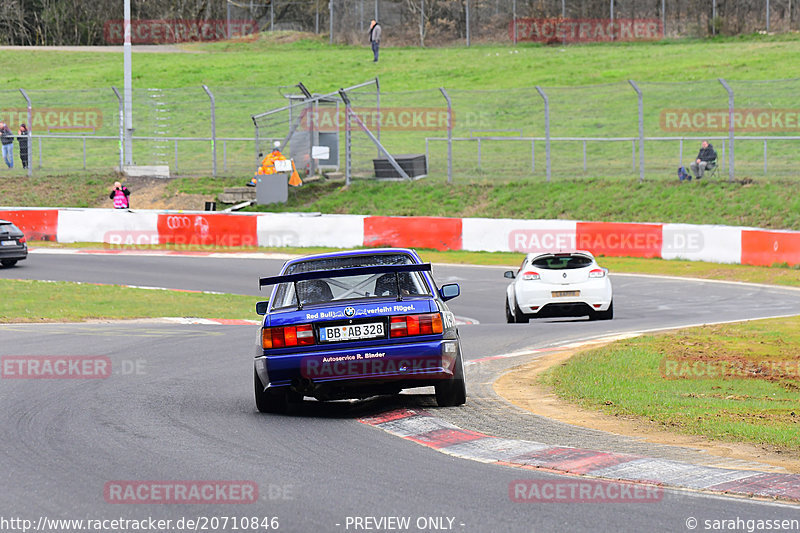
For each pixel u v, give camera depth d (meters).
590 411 37.19
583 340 59.84
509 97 197.50
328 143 155.75
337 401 40.12
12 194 149.38
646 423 34.66
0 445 30.20
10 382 43.25
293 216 125.44
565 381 43.50
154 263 111.56
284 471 26.89
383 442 30.86
